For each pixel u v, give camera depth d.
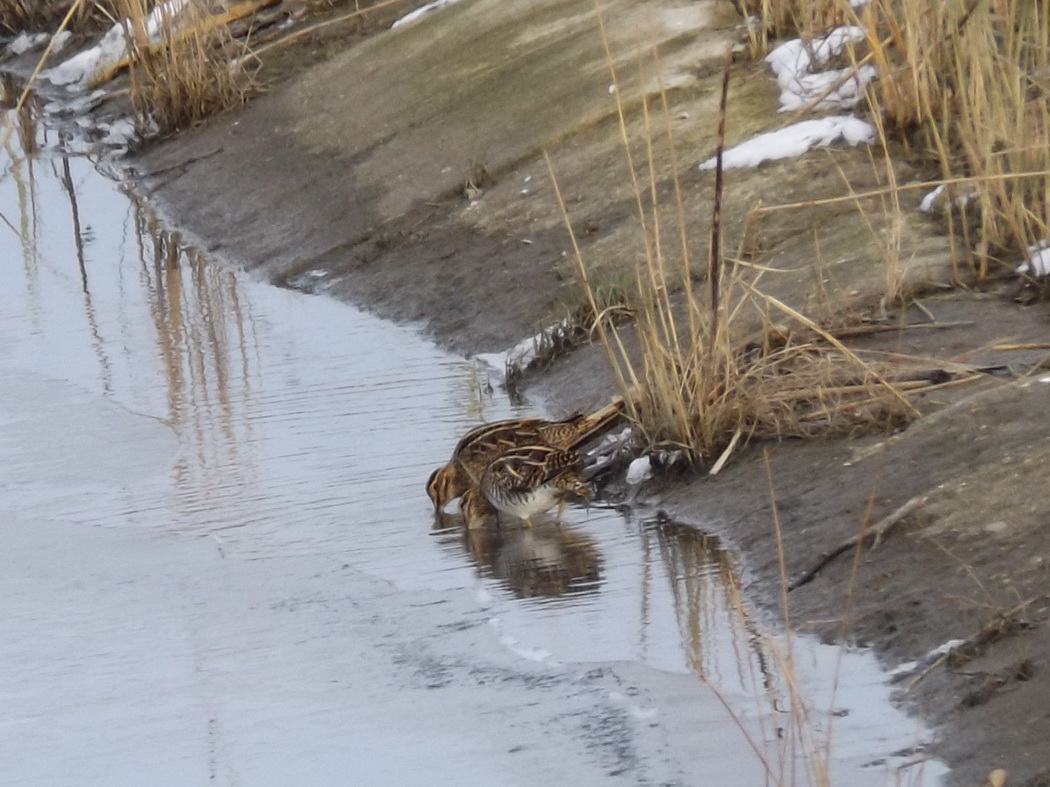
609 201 21.72
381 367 19.80
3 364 20.86
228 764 11.62
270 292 23.12
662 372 15.70
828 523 13.80
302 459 17.19
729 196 20.67
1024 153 18.22
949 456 14.06
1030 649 11.31
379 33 30.06
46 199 28.41
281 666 13.05
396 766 11.43
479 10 28.17
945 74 20.45
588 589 13.87
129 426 18.53
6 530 16.05
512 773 11.25
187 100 30.03
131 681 12.97
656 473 15.69
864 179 20.23
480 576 14.34
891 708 11.34
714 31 24.69
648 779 10.98
